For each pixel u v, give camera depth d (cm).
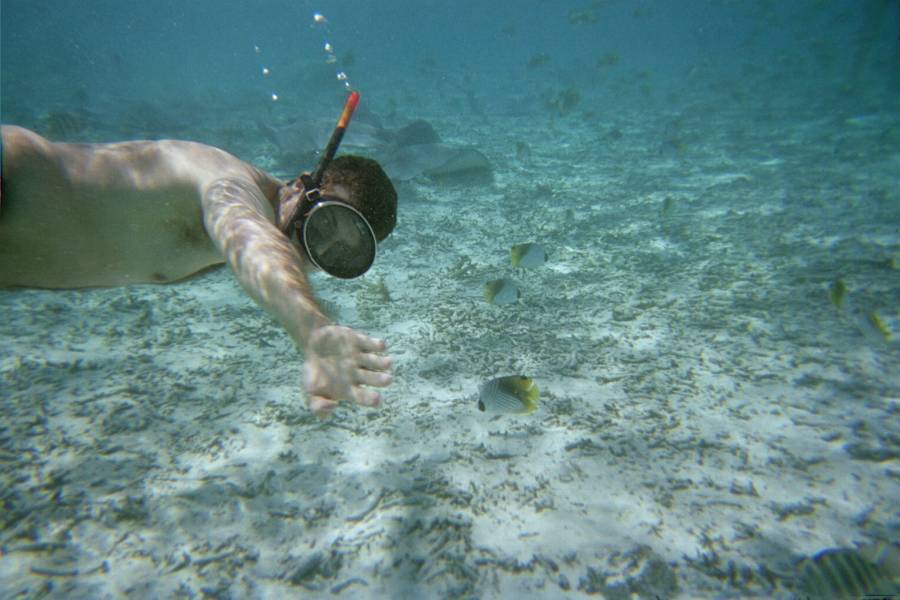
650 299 449
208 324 412
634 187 857
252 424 289
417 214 708
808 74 2314
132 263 129
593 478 248
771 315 412
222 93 2375
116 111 1555
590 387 324
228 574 204
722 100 1867
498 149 1194
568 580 200
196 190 124
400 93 2542
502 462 259
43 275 125
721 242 587
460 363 350
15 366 345
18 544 214
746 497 236
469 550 212
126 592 198
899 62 1855
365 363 93
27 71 3328
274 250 105
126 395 315
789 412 296
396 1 8794
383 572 204
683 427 285
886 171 834
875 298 425
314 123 892
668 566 204
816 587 172
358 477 250
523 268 521
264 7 8775
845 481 244
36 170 117
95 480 246
